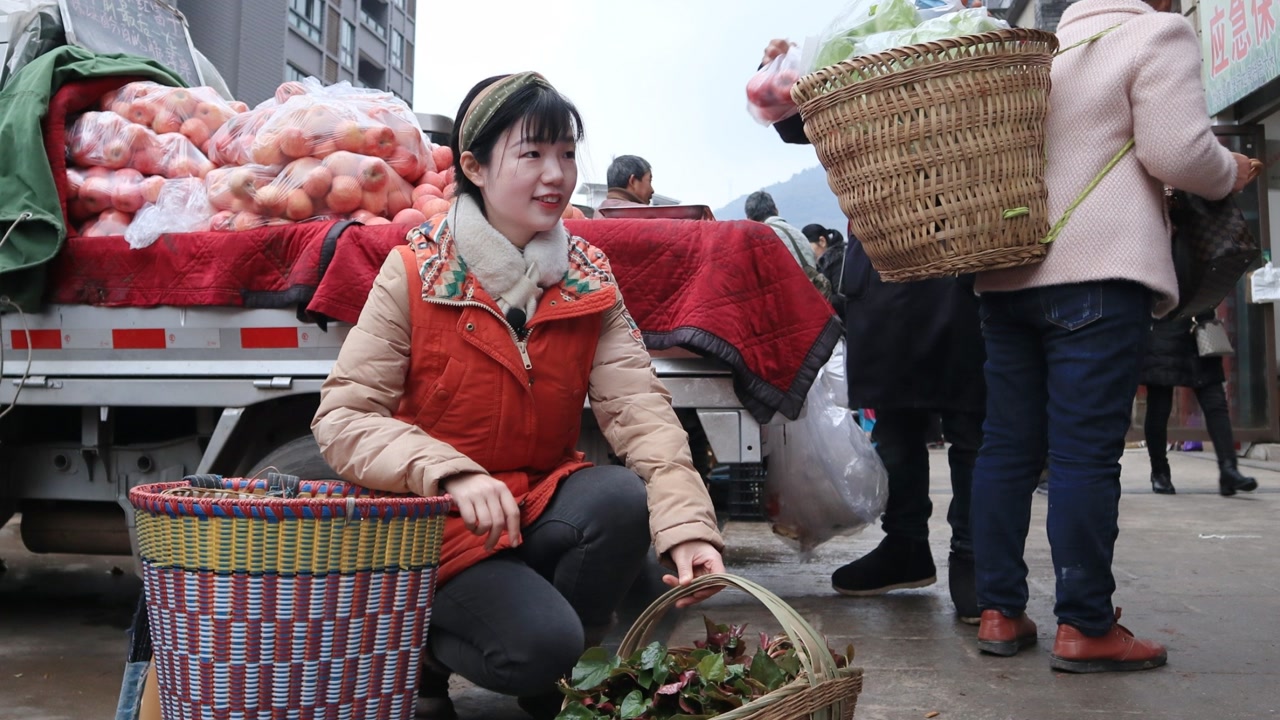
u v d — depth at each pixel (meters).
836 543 5.67
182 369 3.36
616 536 2.14
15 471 3.70
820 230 9.40
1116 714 2.58
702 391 3.20
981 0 3.24
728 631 1.87
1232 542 5.18
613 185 5.64
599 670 1.72
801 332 3.14
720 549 1.99
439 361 2.09
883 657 3.16
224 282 3.28
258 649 1.69
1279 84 8.74
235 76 33.34
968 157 2.58
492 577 2.04
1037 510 6.70
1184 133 2.72
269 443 3.41
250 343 3.31
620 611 2.87
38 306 3.41
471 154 2.09
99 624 3.94
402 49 50.84
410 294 2.08
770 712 1.47
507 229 2.14
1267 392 9.75
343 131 3.46
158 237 3.36
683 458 2.10
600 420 2.24
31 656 3.43
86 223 3.66
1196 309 3.13
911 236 2.64
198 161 3.67
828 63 2.87
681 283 3.15
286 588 1.68
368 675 1.75
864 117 2.61
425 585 1.83
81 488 3.65
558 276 2.15
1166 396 7.22
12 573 5.05
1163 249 2.86
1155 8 3.04
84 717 2.76
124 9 4.73
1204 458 10.33
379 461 1.93
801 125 3.74
